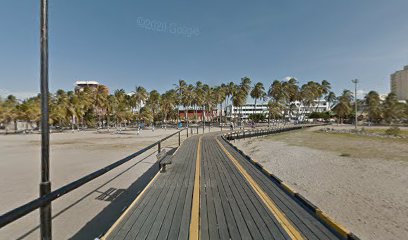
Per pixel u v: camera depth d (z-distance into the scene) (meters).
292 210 4.23
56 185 8.56
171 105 75.88
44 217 2.61
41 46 2.56
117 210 5.80
